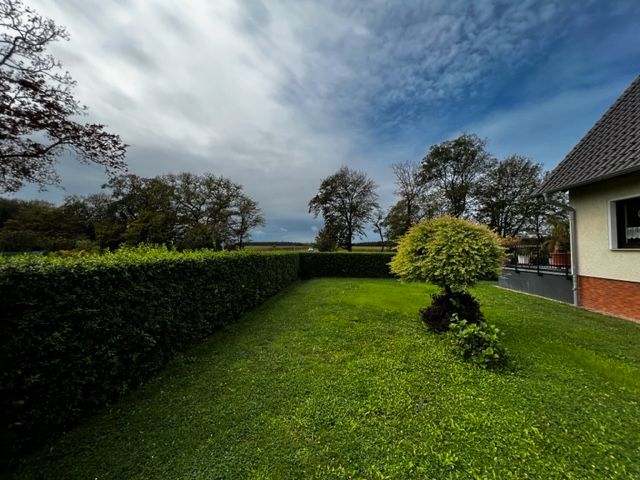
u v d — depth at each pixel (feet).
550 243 37.32
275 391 10.52
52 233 87.15
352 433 8.08
